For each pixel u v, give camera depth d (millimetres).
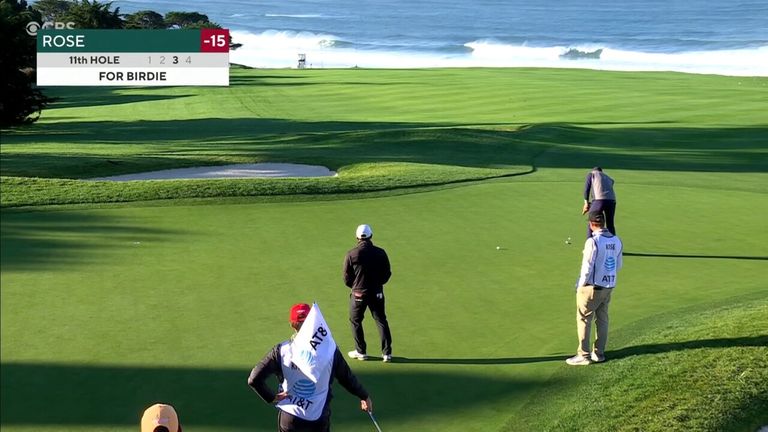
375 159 27453
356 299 8906
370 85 71625
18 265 12453
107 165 24656
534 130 36250
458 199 18781
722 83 67188
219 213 16500
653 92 58062
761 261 13906
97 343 9211
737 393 8008
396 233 15352
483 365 8945
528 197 19203
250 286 11641
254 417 7387
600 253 8750
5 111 48531
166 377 8289
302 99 63656
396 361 9047
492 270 12906
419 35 190625
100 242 13992
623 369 8773
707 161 28844
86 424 7191
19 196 17219
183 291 11312
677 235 15805
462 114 50281
